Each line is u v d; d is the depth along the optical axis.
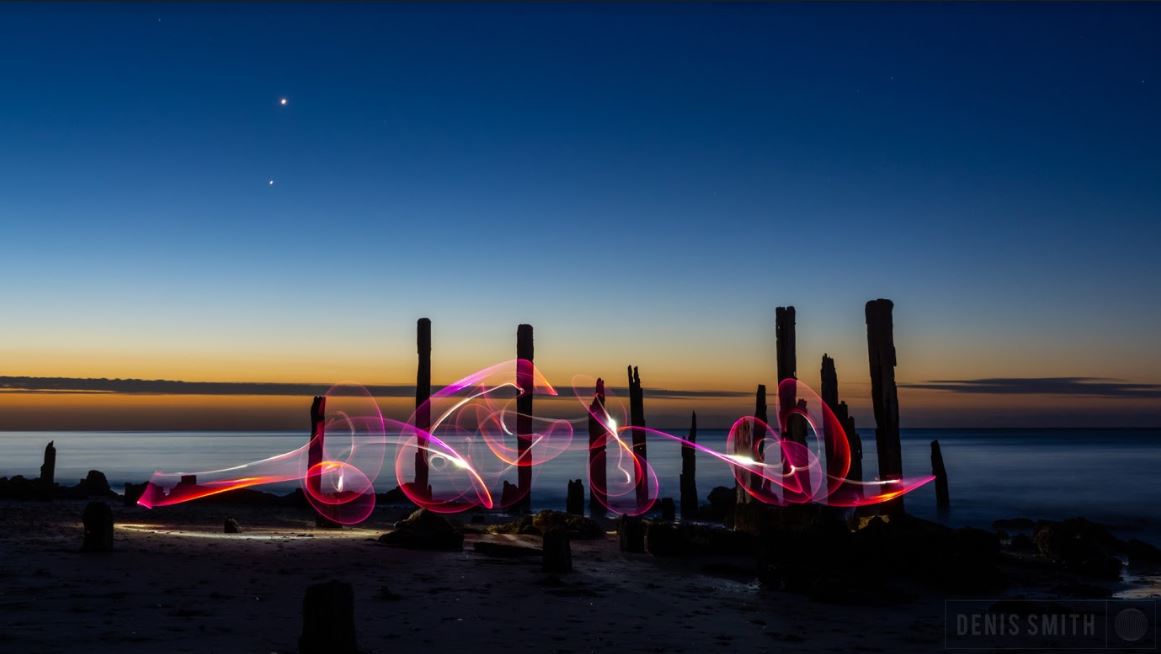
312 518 26.42
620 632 9.38
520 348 30.97
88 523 13.33
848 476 27.66
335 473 61.06
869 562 14.55
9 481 31.55
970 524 33.44
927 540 14.98
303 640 7.24
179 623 8.50
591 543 19.72
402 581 12.37
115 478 53.31
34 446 145.75
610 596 11.92
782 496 23.84
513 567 14.31
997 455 99.06
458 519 27.98
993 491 48.00
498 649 8.22
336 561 14.20
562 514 22.55
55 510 24.75
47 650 7.05
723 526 25.72
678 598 12.12
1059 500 42.56
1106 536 21.98
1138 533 30.27
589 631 9.34
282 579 11.97
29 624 8.09
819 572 13.55
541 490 48.00
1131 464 77.50
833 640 9.66
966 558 14.34
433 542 16.38
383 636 8.60
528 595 11.59
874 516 17.22
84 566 11.98
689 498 31.75
